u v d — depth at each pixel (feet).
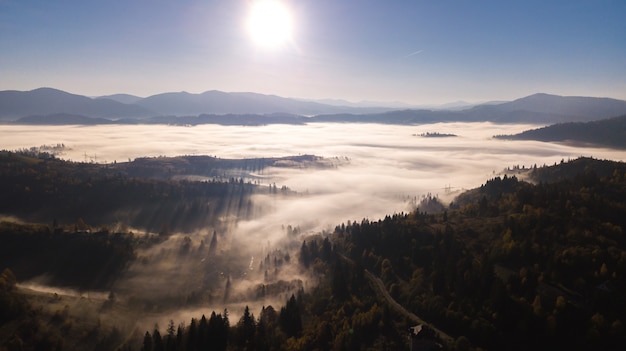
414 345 407.64
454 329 440.04
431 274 551.18
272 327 507.30
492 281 469.57
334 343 438.81
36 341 499.92
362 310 500.74
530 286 452.35
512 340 403.34
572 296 439.22
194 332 483.92
